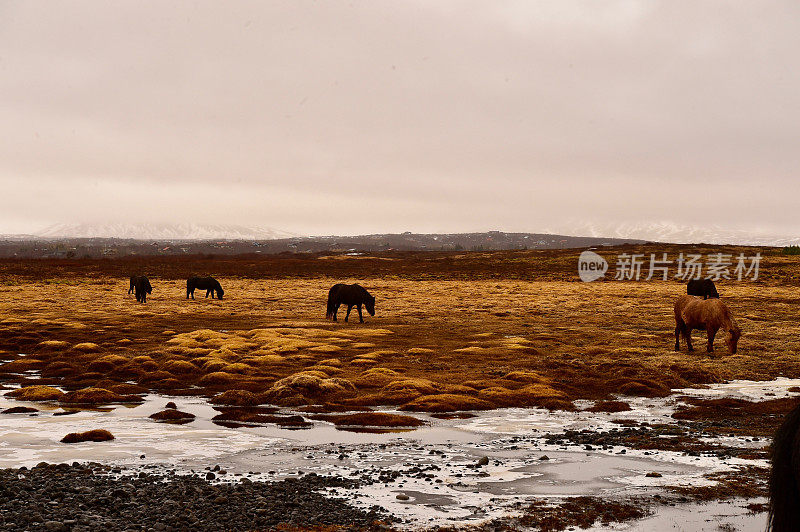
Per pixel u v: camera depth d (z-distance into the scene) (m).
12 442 15.82
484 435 16.97
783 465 5.59
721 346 34.88
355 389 23.22
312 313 55.00
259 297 72.75
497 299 69.50
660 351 33.09
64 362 28.61
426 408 20.23
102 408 20.42
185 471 13.32
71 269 115.69
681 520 10.58
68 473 12.78
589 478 13.02
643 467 13.84
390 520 10.41
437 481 12.69
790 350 33.06
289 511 10.70
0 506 10.53
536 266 122.94
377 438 16.56
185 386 24.14
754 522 10.47
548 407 20.80
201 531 9.72
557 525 10.32
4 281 95.62
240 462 14.12
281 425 18.03
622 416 19.64
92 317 49.53
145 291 65.50
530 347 33.91
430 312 55.69
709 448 15.47
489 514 10.81
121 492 11.30
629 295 74.12
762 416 19.39
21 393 22.19
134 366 27.09
